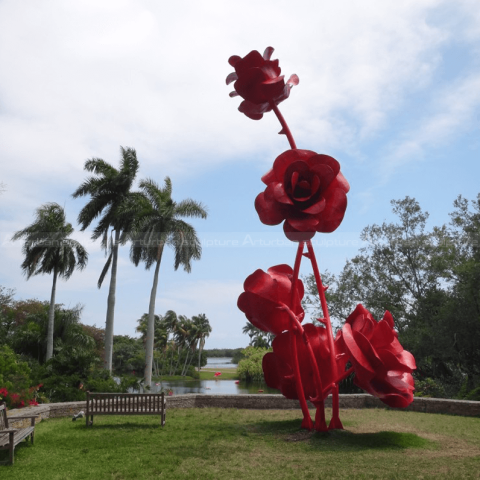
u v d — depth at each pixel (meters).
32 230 29.84
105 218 28.17
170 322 77.75
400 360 8.30
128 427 9.94
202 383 57.16
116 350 73.19
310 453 7.55
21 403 11.48
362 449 7.82
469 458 7.17
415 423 10.66
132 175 28.55
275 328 9.66
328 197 8.13
